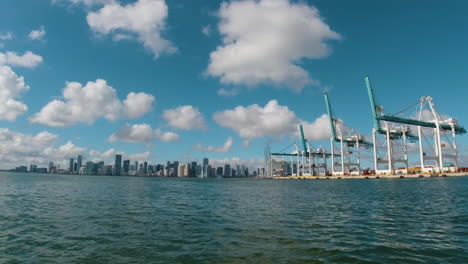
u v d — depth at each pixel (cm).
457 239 1645
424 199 4119
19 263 1272
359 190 6712
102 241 1642
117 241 1642
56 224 2173
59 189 6494
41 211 2869
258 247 1499
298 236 1748
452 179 12262
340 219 2409
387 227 2030
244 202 4047
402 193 5388
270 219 2427
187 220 2386
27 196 4534
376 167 17075
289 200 4334
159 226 2105
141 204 3650
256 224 2183
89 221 2311
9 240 1667
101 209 3062
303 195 5441
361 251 1408
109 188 7475
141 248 1493
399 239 1652
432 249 1441
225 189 8094
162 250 1454
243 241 1628
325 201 4109
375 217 2508
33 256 1370
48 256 1370
